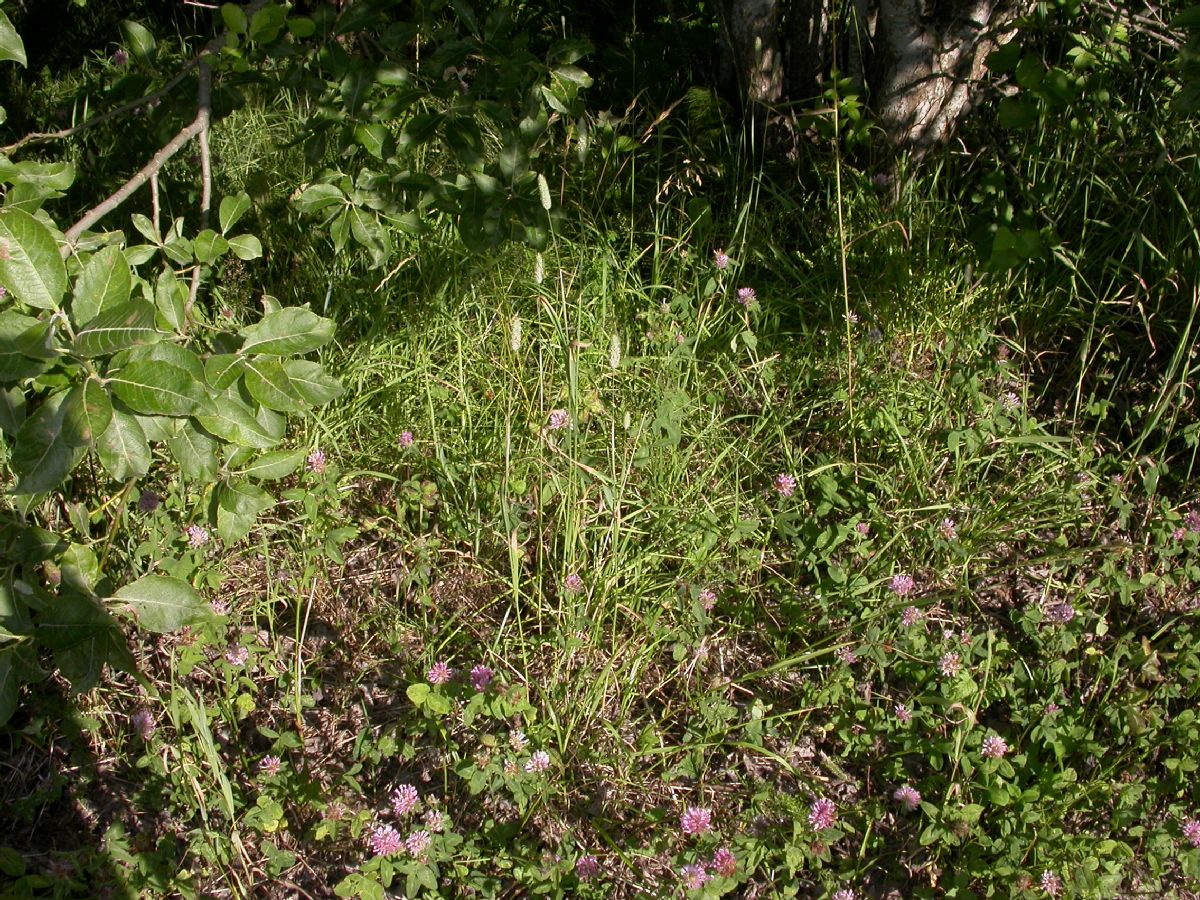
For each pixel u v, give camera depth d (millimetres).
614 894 2418
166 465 3090
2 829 2502
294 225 3963
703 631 2787
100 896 2297
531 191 2998
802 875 2473
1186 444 3354
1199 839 2398
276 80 3137
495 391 3369
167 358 1794
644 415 3197
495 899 2355
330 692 2814
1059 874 2355
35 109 4836
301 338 2109
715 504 3107
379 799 2598
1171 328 3643
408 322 3562
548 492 2895
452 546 3086
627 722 2725
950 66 3938
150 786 2521
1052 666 2729
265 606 2902
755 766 2666
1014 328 3768
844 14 4336
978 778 2529
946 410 3383
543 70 3021
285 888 2428
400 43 2953
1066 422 3490
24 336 1760
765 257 3930
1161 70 3918
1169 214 3756
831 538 2992
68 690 2725
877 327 3658
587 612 2803
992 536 3064
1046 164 3893
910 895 2438
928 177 4121
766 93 4219
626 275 3695
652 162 4340
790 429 3451
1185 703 2785
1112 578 2951
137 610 2141
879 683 2824
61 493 2877
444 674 2582
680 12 4844
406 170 3154
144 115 4238
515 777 2473
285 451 2416
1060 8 3711
